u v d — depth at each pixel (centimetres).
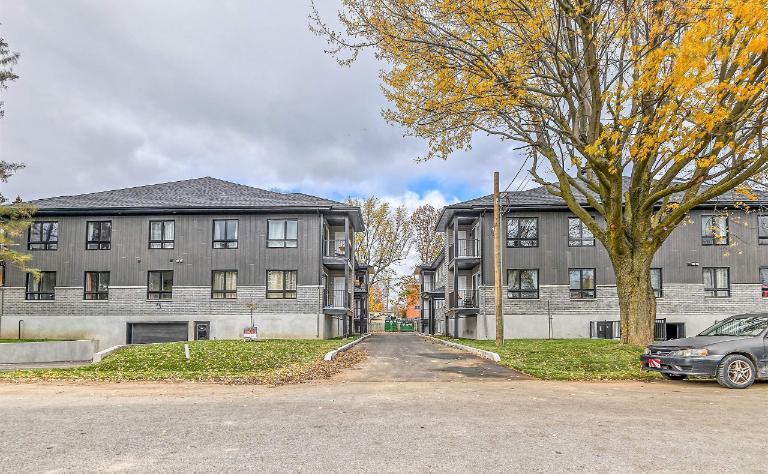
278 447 552
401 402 854
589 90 1528
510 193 3209
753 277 2961
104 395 985
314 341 2550
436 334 4581
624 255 1590
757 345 1066
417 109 1503
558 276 2959
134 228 3028
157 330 2988
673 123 1186
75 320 2991
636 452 529
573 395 940
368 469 473
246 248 2989
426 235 6462
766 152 1271
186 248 3002
